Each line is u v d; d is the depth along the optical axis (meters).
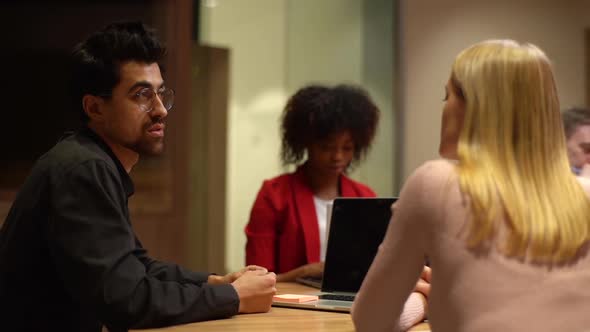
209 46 5.03
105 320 1.48
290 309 1.69
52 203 1.52
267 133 5.17
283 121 2.79
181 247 4.12
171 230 4.09
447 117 1.24
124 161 1.76
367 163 4.72
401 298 1.21
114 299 1.44
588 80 5.05
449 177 1.15
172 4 4.13
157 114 1.71
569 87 4.98
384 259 1.20
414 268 1.18
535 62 1.17
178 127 4.12
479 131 1.16
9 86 3.86
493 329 1.06
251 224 2.57
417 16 4.71
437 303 1.14
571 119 2.78
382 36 4.73
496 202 1.11
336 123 2.54
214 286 1.57
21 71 3.88
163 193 4.09
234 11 5.13
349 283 2.00
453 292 1.11
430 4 4.73
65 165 1.54
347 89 2.66
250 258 2.52
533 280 1.09
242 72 5.14
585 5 5.06
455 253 1.11
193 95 4.97
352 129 2.57
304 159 2.99
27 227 1.57
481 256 1.10
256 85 5.14
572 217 1.12
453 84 1.23
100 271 1.45
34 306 1.61
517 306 1.07
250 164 5.20
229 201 5.16
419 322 1.49
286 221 2.54
